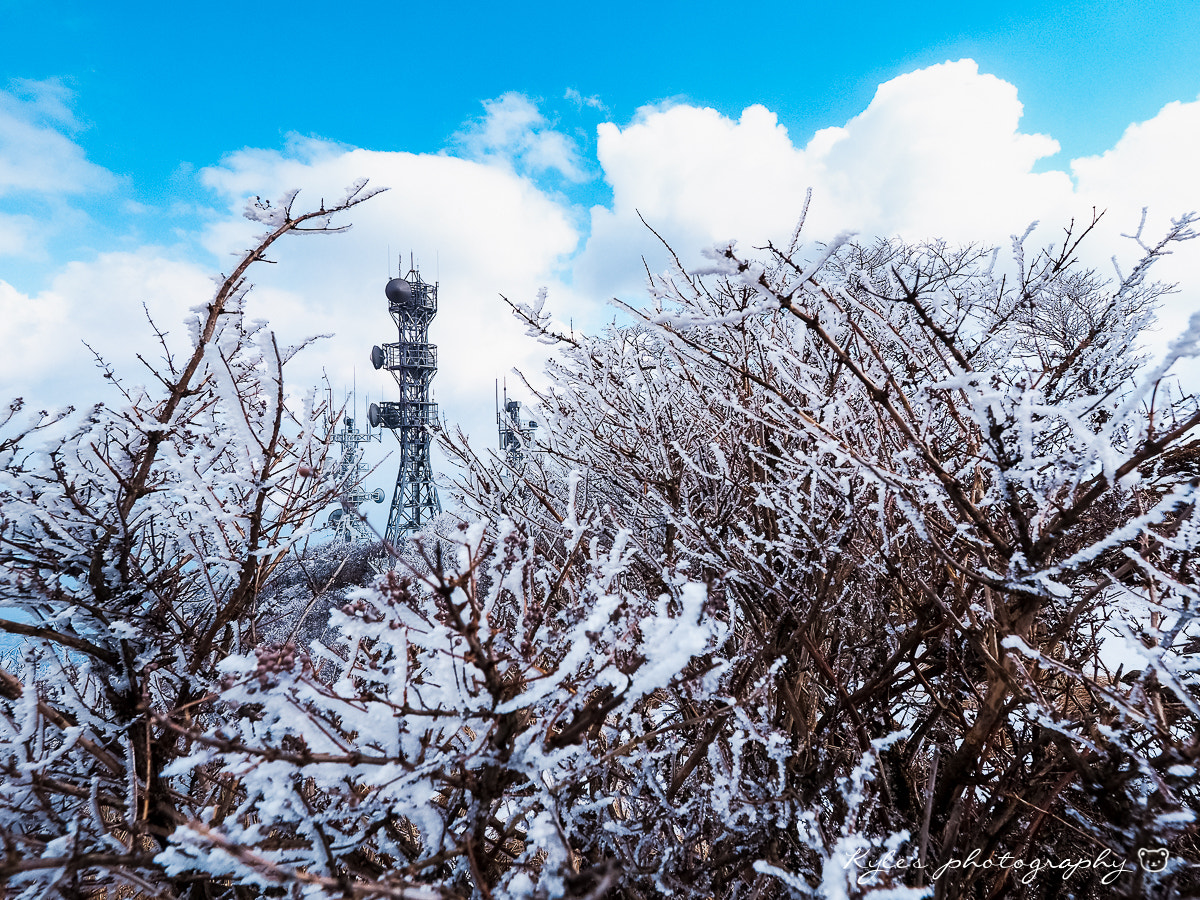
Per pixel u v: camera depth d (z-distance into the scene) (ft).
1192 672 6.06
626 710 5.82
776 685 8.71
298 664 4.83
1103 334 7.27
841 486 7.41
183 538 8.11
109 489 7.50
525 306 9.68
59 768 7.93
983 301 9.29
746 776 7.26
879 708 10.09
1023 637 6.83
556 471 14.35
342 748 5.02
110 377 7.72
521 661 5.20
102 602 7.62
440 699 5.26
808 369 7.47
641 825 6.77
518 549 5.61
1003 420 5.45
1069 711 7.75
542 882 4.73
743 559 9.54
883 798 7.81
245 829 5.08
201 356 7.38
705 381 10.34
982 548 6.83
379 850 6.49
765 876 6.60
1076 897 8.06
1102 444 4.45
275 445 7.38
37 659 7.48
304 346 7.96
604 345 11.84
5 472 6.83
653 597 10.56
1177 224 6.05
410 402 88.69
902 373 9.43
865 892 4.59
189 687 8.41
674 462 10.89
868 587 10.22
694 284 8.93
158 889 5.17
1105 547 4.87
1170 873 5.43
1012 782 8.16
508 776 5.42
